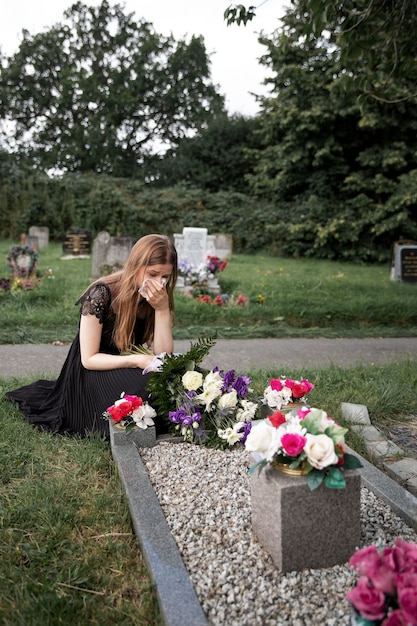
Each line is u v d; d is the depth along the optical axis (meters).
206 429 3.09
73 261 15.30
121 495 2.53
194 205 23.72
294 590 1.88
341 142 20.88
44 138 31.09
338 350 6.55
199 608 1.74
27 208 22.67
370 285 11.42
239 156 26.23
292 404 3.14
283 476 1.98
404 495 2.51
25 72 31.72
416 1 5.14
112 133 29.78
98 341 3.31
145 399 3.19
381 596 1.43
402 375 4.81
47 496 2.50
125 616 1.83
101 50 32.22
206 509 2.38
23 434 3.22
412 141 20.25
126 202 22.89
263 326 7.88
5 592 1.90
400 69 5.65
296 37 5.57
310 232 20.83
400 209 19.73
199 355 3.16
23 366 5.23
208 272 9.53
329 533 1.99
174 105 32.44
